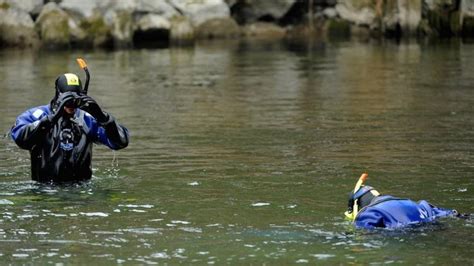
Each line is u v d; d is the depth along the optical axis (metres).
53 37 70.62
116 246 17.39
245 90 45.12
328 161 26.27
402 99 40.97
